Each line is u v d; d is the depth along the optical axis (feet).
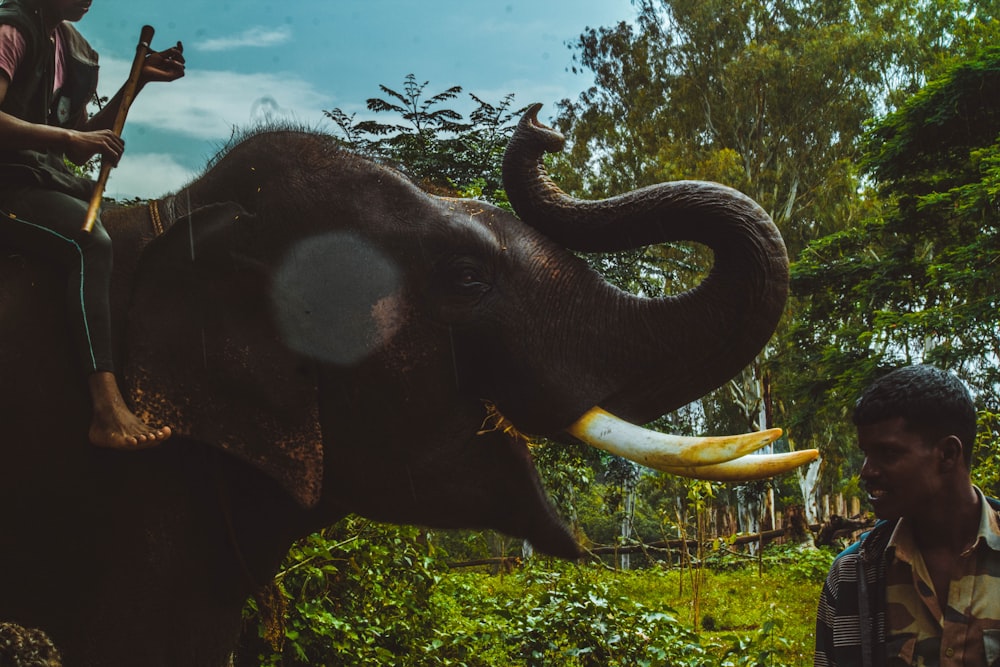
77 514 9.46
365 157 10.82
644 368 10.23
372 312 10.10
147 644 9.59
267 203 10.20
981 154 67.36
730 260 10.27
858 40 98.37
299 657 14.82
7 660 4.92
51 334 9.55
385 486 10.41
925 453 6.51
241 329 9.86
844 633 6.89
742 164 100.73
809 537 67.05
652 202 10.44
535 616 17.71
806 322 86.63
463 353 10.35
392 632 17.08
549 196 10.83
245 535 10.32
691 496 38.73
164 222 10.36
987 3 101.24
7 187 9.77
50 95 10.28
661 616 17.80
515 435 10.50
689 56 102.47
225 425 9.69
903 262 78.02
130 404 9.41
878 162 75.51
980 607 6.40
